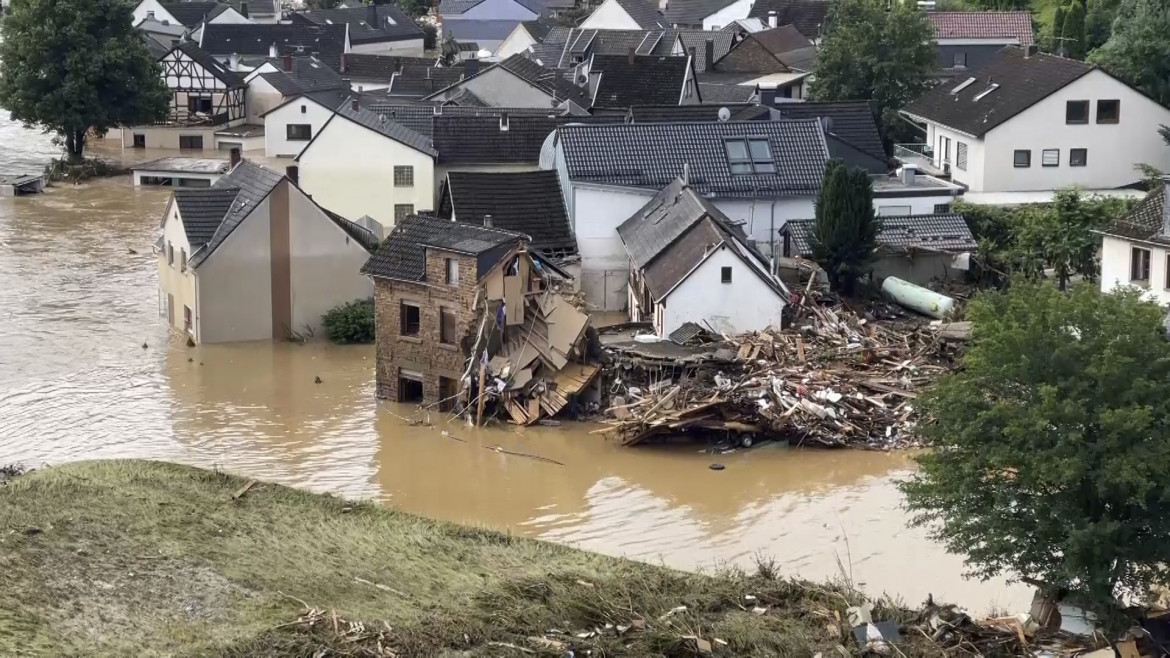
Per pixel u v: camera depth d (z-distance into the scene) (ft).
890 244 206.08
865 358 172.86
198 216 197.77
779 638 105.40
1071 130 239.91
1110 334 109.81
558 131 221.25
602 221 211.41
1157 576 106.42
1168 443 103.71
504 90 304.71
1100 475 103.91
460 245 167.22
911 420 160.45
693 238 185.88
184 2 473.26
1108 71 239.50
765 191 213.25
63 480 136.77
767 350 173.06
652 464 153.89
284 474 149.48
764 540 133.80
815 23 400.26
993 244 211.00
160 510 129.49
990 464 108.99
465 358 166.91
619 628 107.14
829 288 200.95
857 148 242.37
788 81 326.03
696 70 339.77
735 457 156.15
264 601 111.14
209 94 354.13
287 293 197.67
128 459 147.02
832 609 110.83
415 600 112.06
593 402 169.37
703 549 131.75
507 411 166.61
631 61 300.61
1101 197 217.36
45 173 314.35
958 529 109.19
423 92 343.05
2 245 249.75
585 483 148.66
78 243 252.62
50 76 318.45
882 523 137.80
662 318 179.73
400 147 250.78
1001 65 265.95
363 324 197.26
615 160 213.87
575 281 203.00
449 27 468.34
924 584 123.85
